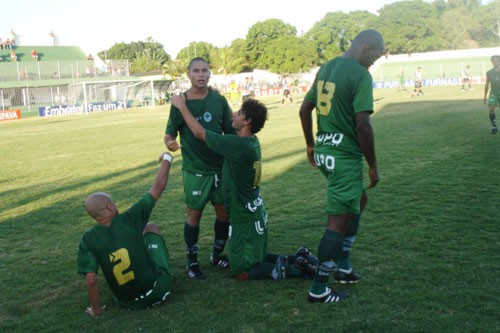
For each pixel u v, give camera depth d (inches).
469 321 131.4
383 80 2274.9
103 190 350.0
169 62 2546.8
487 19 2928.2
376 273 168.4
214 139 163.6
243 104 167.2
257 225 169.3
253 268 170.7
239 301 153.9
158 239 166.9
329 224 151.2
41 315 152.3
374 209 247.3
